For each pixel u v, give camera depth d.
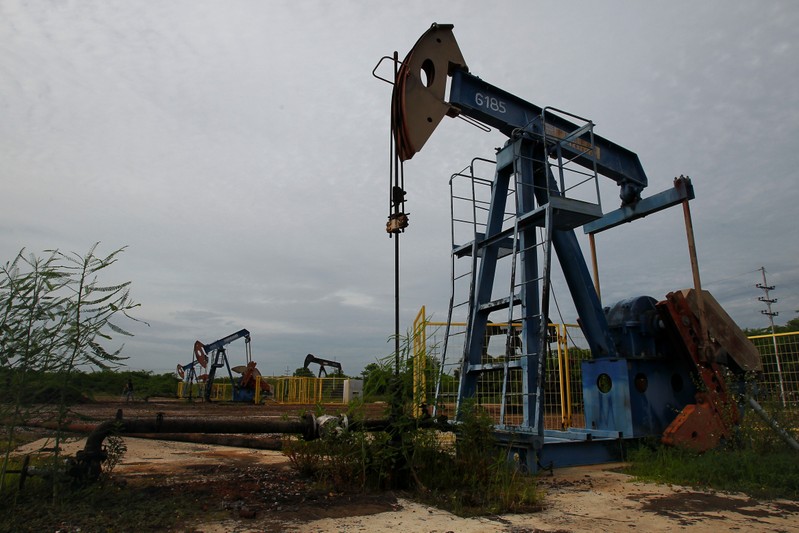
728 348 7.75
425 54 7.20
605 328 7.92
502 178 8.17
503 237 7.55
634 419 7.30
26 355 3.91
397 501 4.65
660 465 6.18
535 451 5.92
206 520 3.93
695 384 7.44
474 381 7.37
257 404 32.66
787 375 10.23
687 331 7.50
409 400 5.32
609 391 7.71
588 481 5.78
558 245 8.24
